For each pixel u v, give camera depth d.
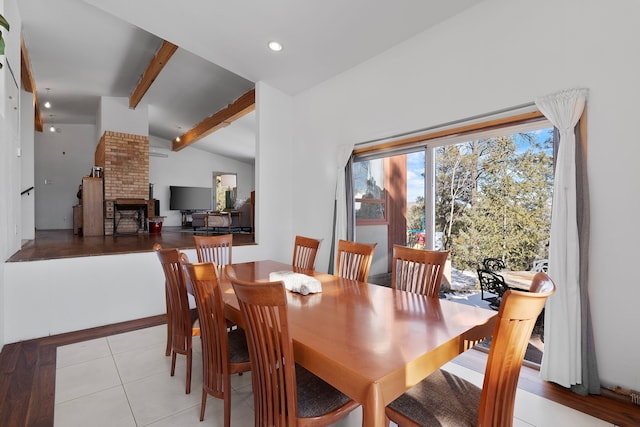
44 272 3.11
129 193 7.00
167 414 1.89
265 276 2.36
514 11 2.47
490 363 1.04
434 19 2.94
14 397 2.06
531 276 2.53
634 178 1.95
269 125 4.64
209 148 11.13
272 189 4.68
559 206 2.14
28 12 4.07
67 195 9.08
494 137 2.72
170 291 2.25
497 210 2.73
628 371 1.96
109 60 5.48
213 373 1.73
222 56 4.01
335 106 4.15
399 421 1.21
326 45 3.56
